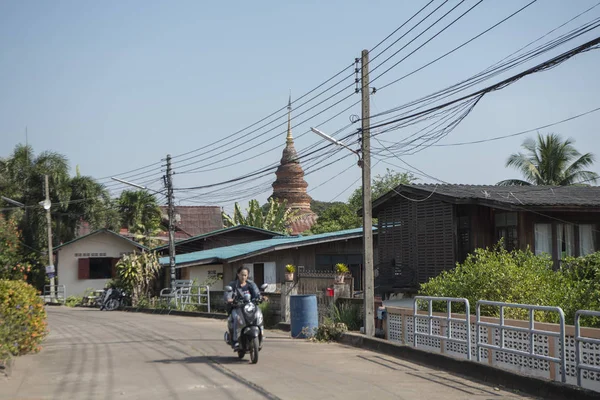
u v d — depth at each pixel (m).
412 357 12.44
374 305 16.83
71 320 26.95
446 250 20.38
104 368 11.82
